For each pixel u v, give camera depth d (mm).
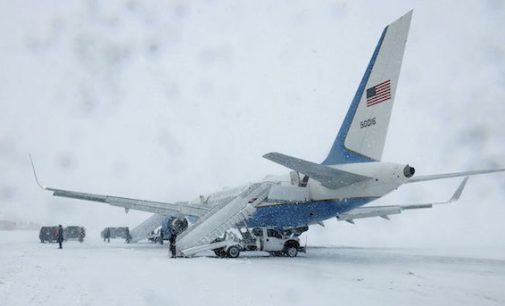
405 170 16109
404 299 8453
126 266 14000
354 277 11891
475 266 15570
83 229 40938
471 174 18156
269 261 17297
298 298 8281
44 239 37000
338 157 18781
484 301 8438
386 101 16922
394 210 24125
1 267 13484
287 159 15258
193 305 7348
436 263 16766
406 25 16391
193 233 19531
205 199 30344
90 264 14641
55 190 22359
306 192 19766
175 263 15461
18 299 7805
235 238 20125
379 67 17281
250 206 19562
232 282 10344
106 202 23406
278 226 21531
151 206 23812
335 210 19375
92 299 7816
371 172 16984
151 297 8062
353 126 18297
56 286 9414
